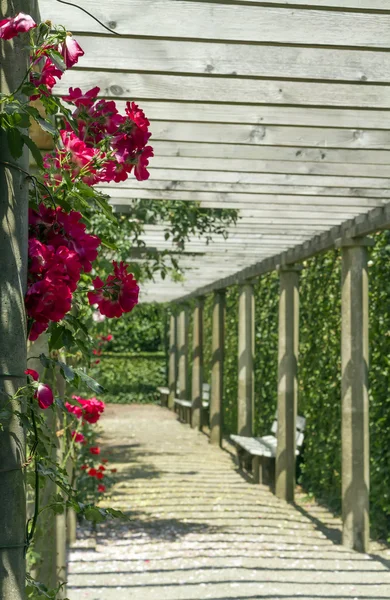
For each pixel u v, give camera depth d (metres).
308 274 10.31
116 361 22.42
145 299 18.05
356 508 7.34
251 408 12.16
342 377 7.53
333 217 7.29
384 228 6.83
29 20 1.62
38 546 4.09
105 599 5.86
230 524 8.44
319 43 3.69
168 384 22.31
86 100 2.02
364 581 6.34
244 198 6.69
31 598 2.13
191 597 5.89
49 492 3.99
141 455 13.30
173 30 3.63
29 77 1.86
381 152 5.52
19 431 1.69
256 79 4.11
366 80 4.06
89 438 8.58
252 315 12.23
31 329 1.80
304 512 9.08
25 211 1.73
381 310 7.80
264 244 9.15
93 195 2.02
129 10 3.60
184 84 4.30
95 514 2.18
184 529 8.22
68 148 1.97
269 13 3.67
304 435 10.55
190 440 15.12
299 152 5.48
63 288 1.71
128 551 7.34
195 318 16.14
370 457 8.02
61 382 4.61
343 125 4.84
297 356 9.68
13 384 1.67
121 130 2.04
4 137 1.69
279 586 6.19
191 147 5.36
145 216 7.12
